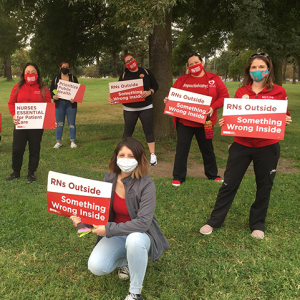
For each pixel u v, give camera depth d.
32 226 3.71
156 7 5.35
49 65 12.57
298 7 11.83
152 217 2.45
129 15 5.40
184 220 3.97
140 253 2.32
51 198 2.48
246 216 4.10
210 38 14.20
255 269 2.90
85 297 2.53
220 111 19.89
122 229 2.37
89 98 28.94
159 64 8.23
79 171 5.94
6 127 11.17
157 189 5.02
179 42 18.66
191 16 12.43
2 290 2.56
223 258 3.11
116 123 13.35
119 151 2.46
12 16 11.59
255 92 3.47
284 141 9.93
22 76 5.14
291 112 19.45
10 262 2.95
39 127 5.02
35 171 5.82
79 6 11.12
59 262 3.02
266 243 3.36
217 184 5.31
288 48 11.74
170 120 8.66
